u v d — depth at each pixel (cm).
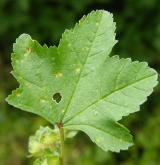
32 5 77
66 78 15
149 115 69
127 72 15
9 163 64
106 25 15
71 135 16
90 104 15
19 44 15
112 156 64
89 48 15
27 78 15
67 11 78
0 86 75
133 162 64
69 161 63
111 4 78
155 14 77
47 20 77
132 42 76
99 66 15
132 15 77
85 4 77
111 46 15
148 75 15
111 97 15
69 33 15
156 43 74
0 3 75
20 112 70
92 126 15
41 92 15
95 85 15
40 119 68
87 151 64
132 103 15
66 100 15
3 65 79
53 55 15
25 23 77
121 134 15
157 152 64
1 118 68
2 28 76
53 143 15
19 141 67
